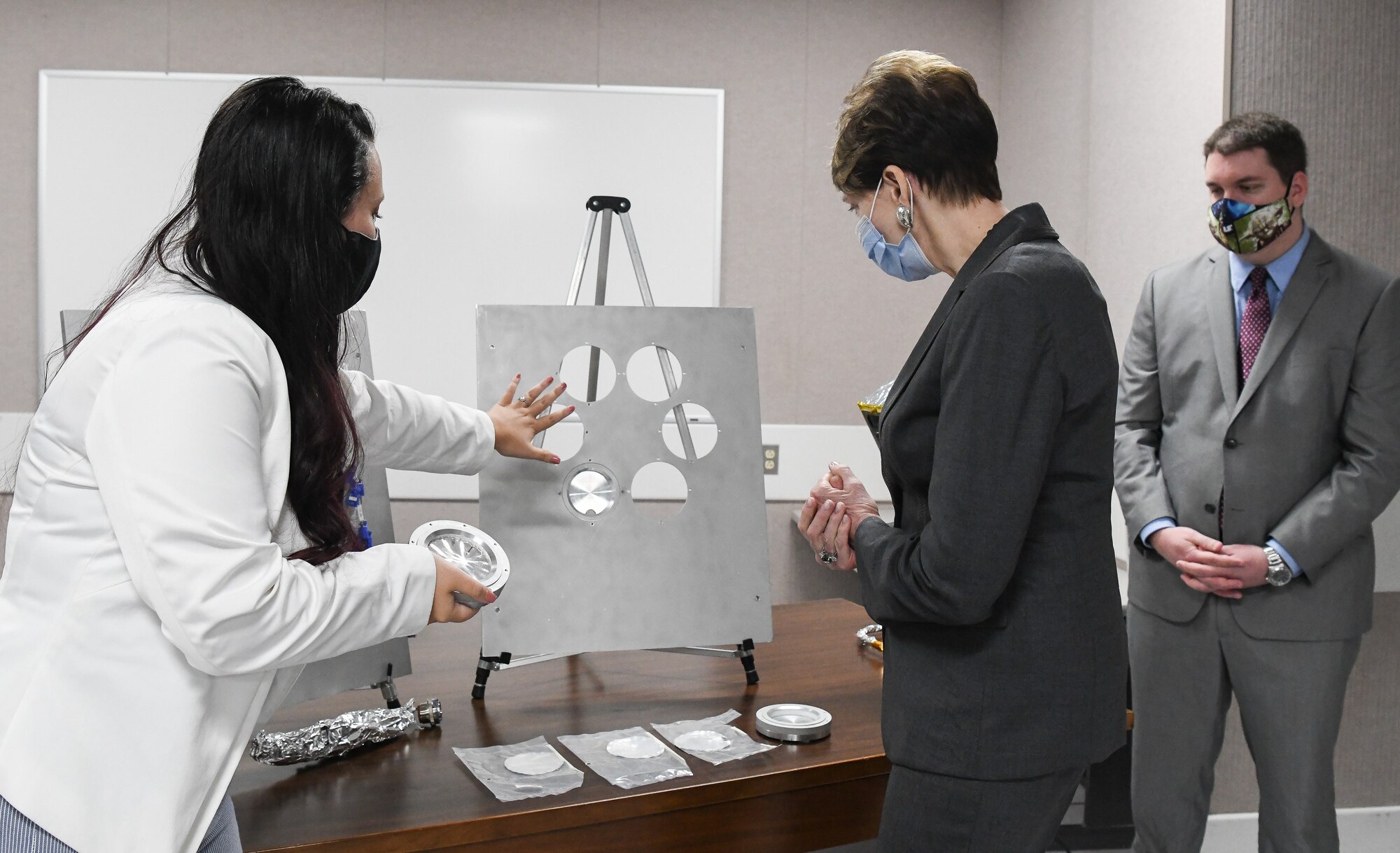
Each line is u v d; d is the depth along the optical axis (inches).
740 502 72.9
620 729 63.8
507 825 51.3
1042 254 43.2
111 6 130.0
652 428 71.9
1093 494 44.6
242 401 37.7
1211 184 77.2
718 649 76.5
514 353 70.5
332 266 41.7
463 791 54.5
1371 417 72.4
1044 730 43.0
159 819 37.4
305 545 43.4
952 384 42.0
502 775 56.2
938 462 42.1
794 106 140.7
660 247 140.0
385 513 69.4
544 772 56.4
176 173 132.0
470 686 72.2
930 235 47.1
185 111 131.6
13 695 36.7
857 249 142.8
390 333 136.9
